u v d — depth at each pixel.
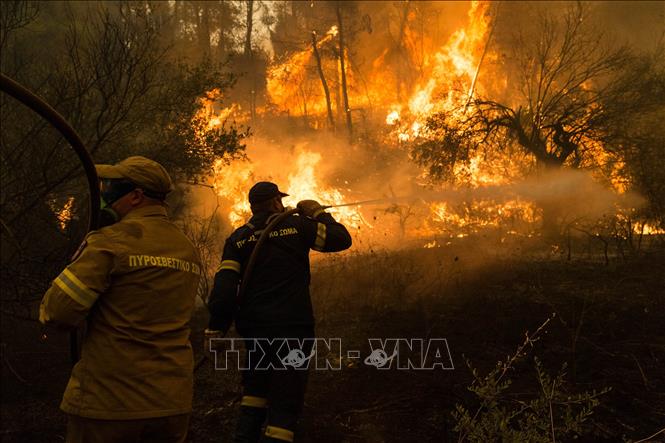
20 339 7.22
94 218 2.45
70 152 6.99
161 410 2.41
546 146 13.02
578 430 3.16
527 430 3.10
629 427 3.56
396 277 7.93
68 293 2.33
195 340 6.61
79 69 7.41
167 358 2.47
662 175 8.76
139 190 2.64
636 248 9.03
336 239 3.59
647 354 4.57
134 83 7.54
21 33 8.41
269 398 3.39
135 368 2.40
